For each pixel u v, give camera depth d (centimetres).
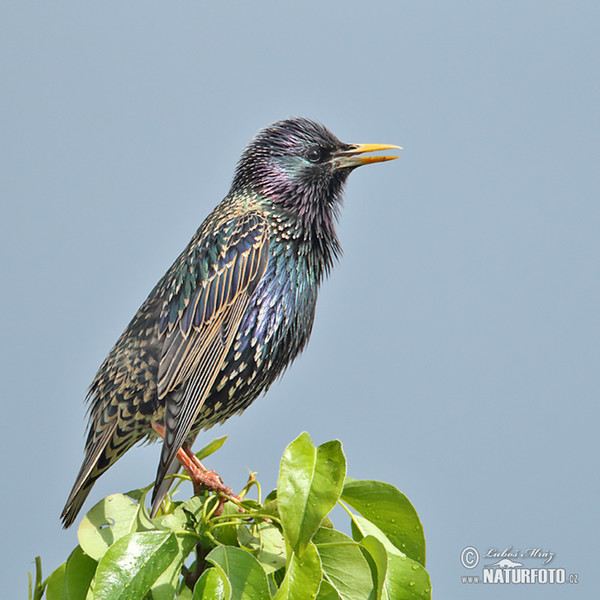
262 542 685
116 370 978
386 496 664
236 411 1058
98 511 689
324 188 1107
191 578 680
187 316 991
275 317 1032
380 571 598
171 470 977
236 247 1019
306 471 579
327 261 1112
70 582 669
